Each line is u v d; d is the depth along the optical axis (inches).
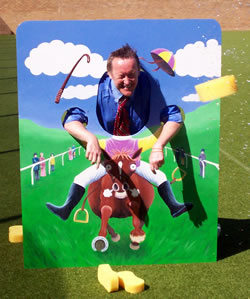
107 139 111.5
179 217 115.3
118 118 110.7
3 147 229.9
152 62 109.4
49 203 113.0
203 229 116.1
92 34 107.7
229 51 562.6
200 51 110.0
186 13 931.3
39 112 109.5
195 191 114.8
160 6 943.0
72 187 112.8
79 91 109.3
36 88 108.6
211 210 115.7
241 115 279.0
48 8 948.6
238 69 440.1
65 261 115.2
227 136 237.5
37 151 111.0
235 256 119.7
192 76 110.7
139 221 114.8
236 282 106.9
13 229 134.3
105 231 114.7
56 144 111.0
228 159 202.8
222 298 100.3
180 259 116.8
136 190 113.8
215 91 110.4
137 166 113.0
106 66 108.7
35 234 113.9
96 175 112.9
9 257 121.9
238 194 163.3
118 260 115.9
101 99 109.8
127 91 109.0
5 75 443.8
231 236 131.1
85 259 115.3
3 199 164.1
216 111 112.3
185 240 116.1
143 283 103.1
